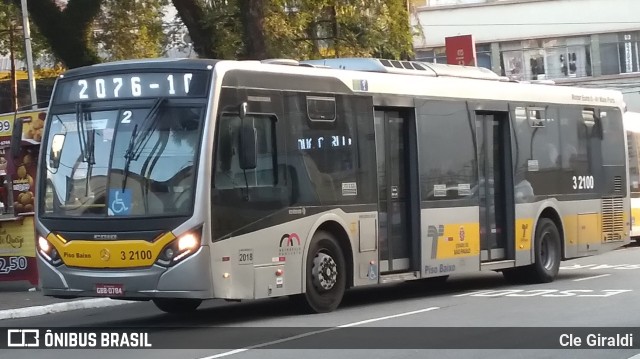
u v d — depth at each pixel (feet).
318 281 52.13
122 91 48.03
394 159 58.03
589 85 211.20
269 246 49.08
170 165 46.52
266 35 89.25
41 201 48.96
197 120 46.57
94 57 88.07
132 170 46.93
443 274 60.13
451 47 118.62
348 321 49.08
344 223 53.52
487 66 215.51
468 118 63.36
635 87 208.74
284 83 50.93
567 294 60.03
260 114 49.26
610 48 210.59
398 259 57.57
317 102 52.75
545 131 70.18
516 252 66.33
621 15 209.56
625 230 78.02
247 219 47.96
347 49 98.17
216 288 46.24
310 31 98.02
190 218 45.75
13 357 41.34
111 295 46.78
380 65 58.95
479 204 63.77
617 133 77.97
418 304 56.75
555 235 70.23
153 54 106.73
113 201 47.01
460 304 56.24
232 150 47.65
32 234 70.79
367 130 55.72
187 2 90.27
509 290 64.13
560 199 70.95
